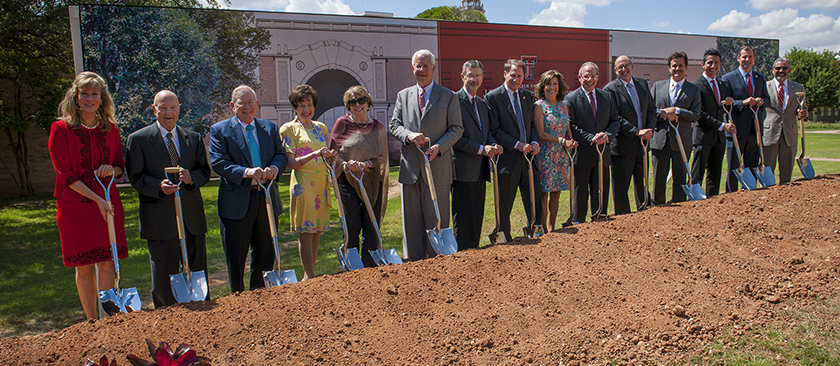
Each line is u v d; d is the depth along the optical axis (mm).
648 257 3475
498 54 8516
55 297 4277
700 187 5145
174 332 2441
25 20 10531
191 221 3270
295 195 3805
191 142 3297
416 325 2639
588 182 4887
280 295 2828
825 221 4105
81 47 6062
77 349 2291
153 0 8156
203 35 6871
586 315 2812
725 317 2820
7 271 5184
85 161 3043
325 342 2451
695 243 3686
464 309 2803
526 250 3523
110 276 3240
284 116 7406
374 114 7934
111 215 2908
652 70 9812
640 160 5105
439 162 4055
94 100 3000
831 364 2393
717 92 5496
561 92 4594
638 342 2572
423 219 4188
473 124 4203
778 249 3633
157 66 6703
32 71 10992
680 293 3047
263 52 7176
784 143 5906
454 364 2354
